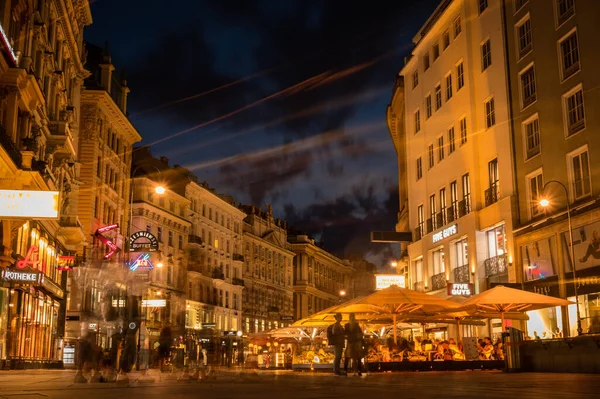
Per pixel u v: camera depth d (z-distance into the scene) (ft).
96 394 28.30
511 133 105.70
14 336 97.66
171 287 212.84
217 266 254.27
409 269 145.28
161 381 47.09
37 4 103.76
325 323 91.30
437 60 134.21
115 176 186.29
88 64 175.22
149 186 210.18
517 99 104.99
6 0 83.71
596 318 83.10
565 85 93.30
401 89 159.84
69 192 135.95
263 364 128.98
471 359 81.76
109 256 155.74
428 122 138.31
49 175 102.06
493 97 111.96
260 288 300.40
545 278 94.38
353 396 25.32
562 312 90.27
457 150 123.03
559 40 95.14
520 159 103.35
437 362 76.64
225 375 60.54
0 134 74.33
